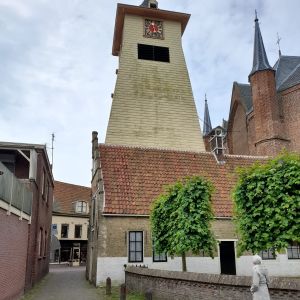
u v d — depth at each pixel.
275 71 34.00
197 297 10.91
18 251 14.42
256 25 33.16
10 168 20.25
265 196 11.14
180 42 33.78
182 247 14.02
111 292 16.67
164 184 21.95
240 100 38.03
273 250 11.45
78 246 46.91
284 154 11.84
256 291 7.84
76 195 49.91
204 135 45.00
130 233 19.66
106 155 22.77
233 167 24.62
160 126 30.12
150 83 31.36
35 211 18.77
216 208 21.17
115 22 34.12
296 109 30.72
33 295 15.92
